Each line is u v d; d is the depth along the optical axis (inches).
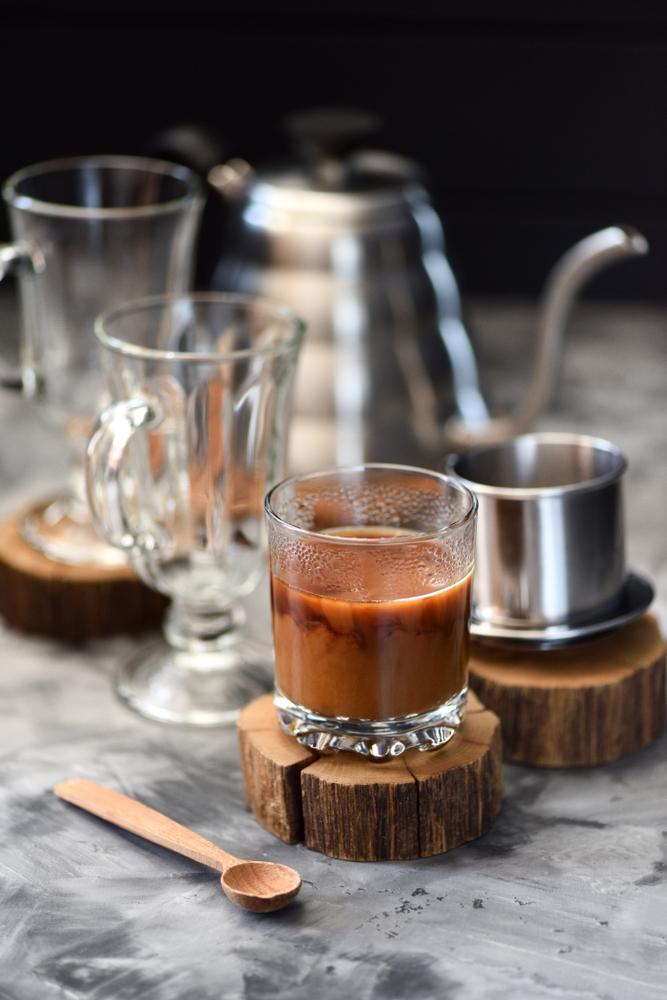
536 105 58.5
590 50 57.5
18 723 37.8
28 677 39.3
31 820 35.2
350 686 33.5
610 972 31.7
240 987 31.5
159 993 31.5
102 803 35.0
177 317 38.6
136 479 37.3
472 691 36.3
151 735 37.4
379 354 45.1
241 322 38.7
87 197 42.0
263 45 59.1
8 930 32.7
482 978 31.6
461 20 57.8
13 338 52.2
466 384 47.0
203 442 36.7
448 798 33.8
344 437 45.2
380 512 35.4
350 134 45.7
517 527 35.5
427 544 33.2
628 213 59.6
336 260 44.9
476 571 36.0
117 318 37.8
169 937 32.5
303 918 32.8
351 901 33.1
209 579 38.0
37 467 46.6
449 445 46.1
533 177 59.5
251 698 38.4
